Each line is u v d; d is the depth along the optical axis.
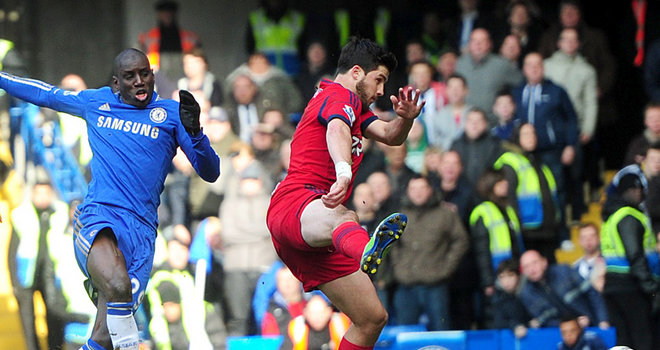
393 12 39.16
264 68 34.16
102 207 18.48
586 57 37.41
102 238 18.20
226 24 41.28
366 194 29.78
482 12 37.38
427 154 31.53
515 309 29.69
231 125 33.38
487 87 34.03
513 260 29.94
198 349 28.31
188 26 40.81
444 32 38.69
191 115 18.23
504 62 34.25
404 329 29.39
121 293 17.86
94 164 18.80
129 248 18.42
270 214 17.12
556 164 33.88
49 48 40.78
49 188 29.89
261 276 29.59
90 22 40.97
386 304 29.72
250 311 29.36
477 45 34.19
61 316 28.94
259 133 31.53
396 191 30.14
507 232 30.03
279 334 28.80
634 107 40.12
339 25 37.84
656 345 29.83
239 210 30.12
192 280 29.02
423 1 39.97
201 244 29.94
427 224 29.61
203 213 30.45
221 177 30.83
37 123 31.80
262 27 36.94
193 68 33.81
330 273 17.11
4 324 29.75
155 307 28.45
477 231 30.00
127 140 18.72
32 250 29.12
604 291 30.06
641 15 40.09
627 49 40.38
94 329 18.48
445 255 29.64
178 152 30.81
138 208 18.67
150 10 41.03
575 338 29.50
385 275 29.61
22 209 29.53
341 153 15.97
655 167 30.52
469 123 31.70
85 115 19.02
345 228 15.93
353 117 16.53
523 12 36.28
